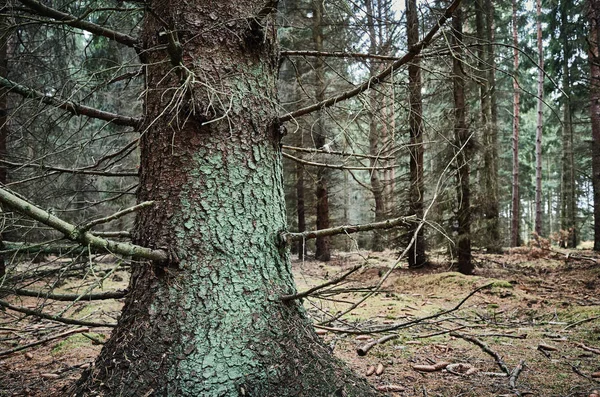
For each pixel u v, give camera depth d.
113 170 3.58
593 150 12.57
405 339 3.75
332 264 11.08
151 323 1.94
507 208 27.27
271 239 2.19
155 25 2.27
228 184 2.11
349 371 2.19
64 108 2.40
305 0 5.96
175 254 1.99
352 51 2.93
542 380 2.73
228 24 2.23
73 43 3.71
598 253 11.86
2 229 1.61
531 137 26.86
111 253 1.67
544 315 5.05
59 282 1.93
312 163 3.20
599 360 3.16
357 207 16.86
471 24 10.21
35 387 2.56
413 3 2.96
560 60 13.46
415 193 8.05
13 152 4.13
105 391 1.82
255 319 2.00
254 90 2.27
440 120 6.86
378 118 2.92
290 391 1.90
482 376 2.81
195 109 2.06
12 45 3.80
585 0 10.73
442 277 7.32
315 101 3.21
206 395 1.80
